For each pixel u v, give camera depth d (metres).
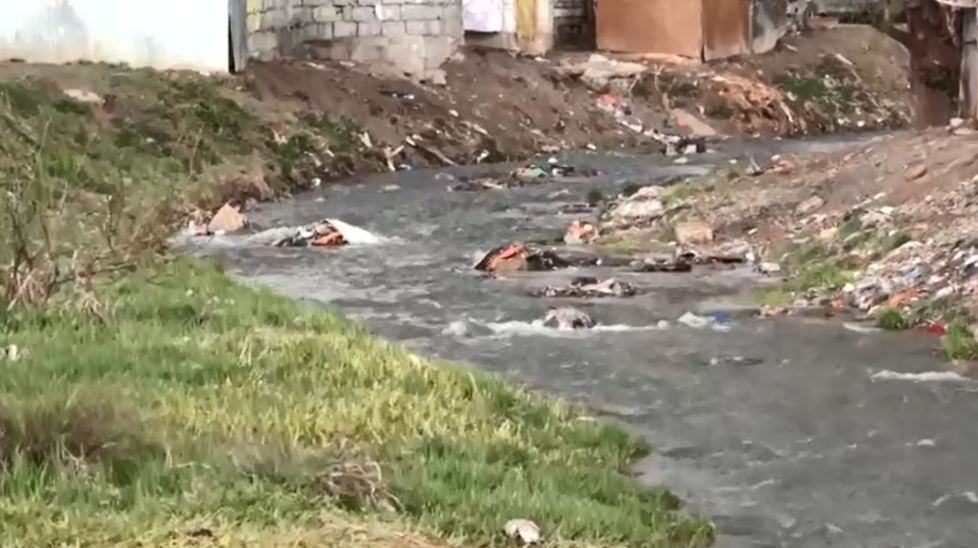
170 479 7.50
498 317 15.36
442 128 32.59
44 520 6.77
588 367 12.98
